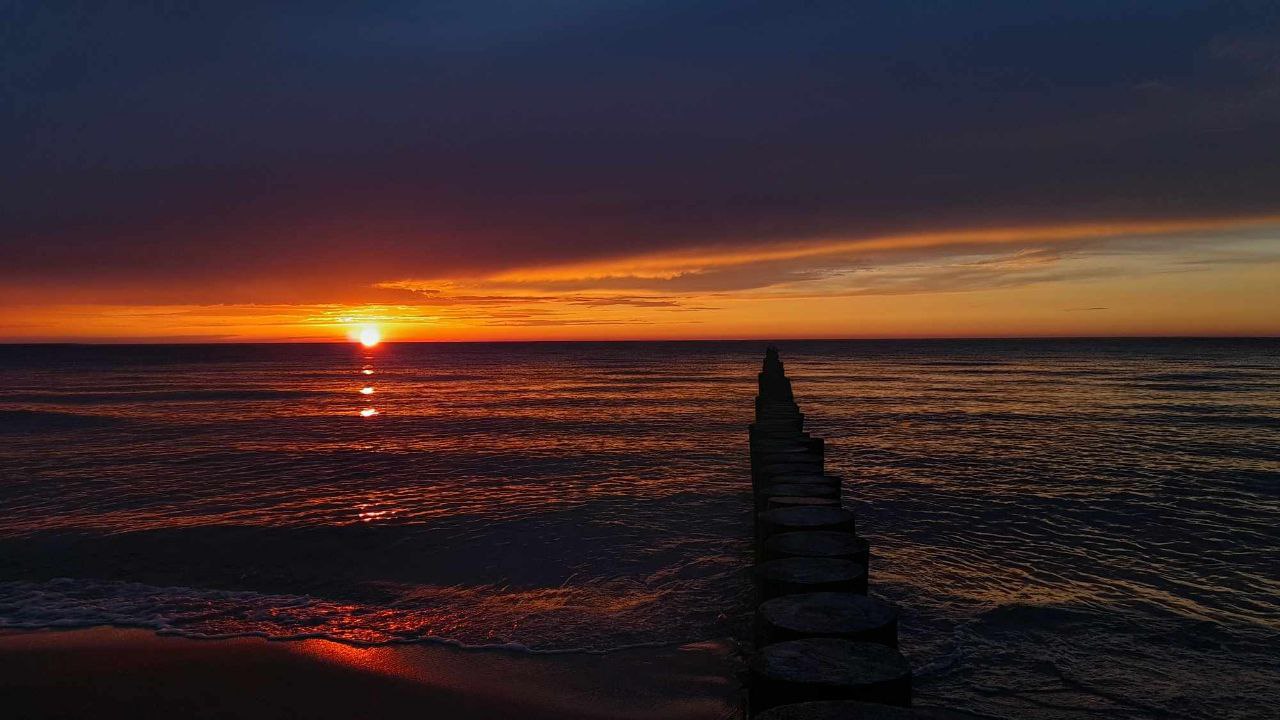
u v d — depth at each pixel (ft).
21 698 17.16
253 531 33.09
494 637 20.74
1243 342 581.12
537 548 29.89
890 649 9.45
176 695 17.33
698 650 19.61
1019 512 35.63
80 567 28.30
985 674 18.56
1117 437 63.05
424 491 42.09
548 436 67.10
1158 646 20.18
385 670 18.62
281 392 135.03
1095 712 16.76
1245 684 18.06
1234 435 64.18
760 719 7.75
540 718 16.21
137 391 138.92
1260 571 26.63
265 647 20.11
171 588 25.61
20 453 58.80
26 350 625.00
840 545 13.91
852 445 58.23
